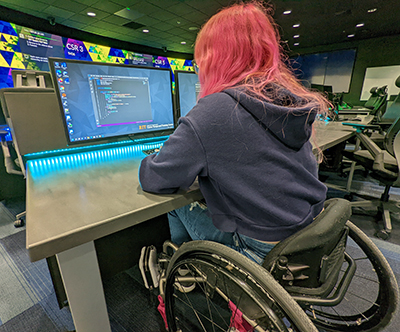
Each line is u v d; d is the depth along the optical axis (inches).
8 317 42.5
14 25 169.3
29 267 56.4
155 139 58.1
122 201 22.8
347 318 32.5
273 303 17.9
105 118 43.0
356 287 45.9
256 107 18.6
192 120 19.7
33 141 40.8
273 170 19.9
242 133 19.1
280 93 19.3
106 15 185.8
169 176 21.5
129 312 42.9
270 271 19.7
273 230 21.1
